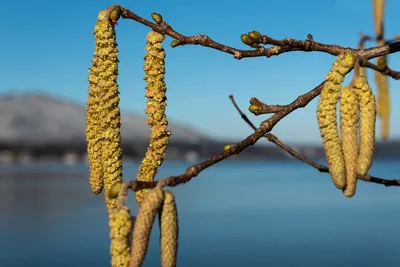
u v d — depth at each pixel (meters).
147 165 2.60
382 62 2.68
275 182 146.88
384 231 53.22
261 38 3.01
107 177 2.54
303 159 4.17
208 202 86.31
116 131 2.56
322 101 2.23
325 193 106.38
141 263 2.06
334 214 69.44
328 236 50.03
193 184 139.62
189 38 2.90
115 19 2.57
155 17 2.66
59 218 68.62
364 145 2.21
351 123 2.19
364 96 2.23
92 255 43.22
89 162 2.61
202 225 58.94
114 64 2.57
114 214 2.10
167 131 2.62
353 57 2.28
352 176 2.18
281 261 37.47
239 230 54.75
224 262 37.69
